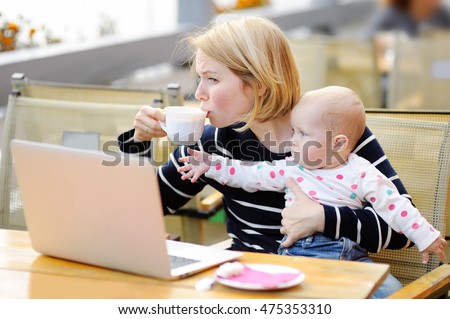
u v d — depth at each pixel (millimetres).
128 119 3449
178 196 3000
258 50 2639
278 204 2809
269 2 9336
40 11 5891
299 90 2799
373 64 6461
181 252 2406
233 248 2928
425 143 2996
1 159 3543
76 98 3658
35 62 5379
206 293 2080
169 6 7500
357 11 10992
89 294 2115
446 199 2936
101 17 6609
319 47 6184
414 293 2391
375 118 3109
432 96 6191
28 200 2383
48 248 2406
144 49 6648
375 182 2596
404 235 2646
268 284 2072
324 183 2664
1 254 2453
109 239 2238
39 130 3559
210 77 2699
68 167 2238
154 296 2072
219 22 2795
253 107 2717
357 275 2189
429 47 6141
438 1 7996
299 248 2619
